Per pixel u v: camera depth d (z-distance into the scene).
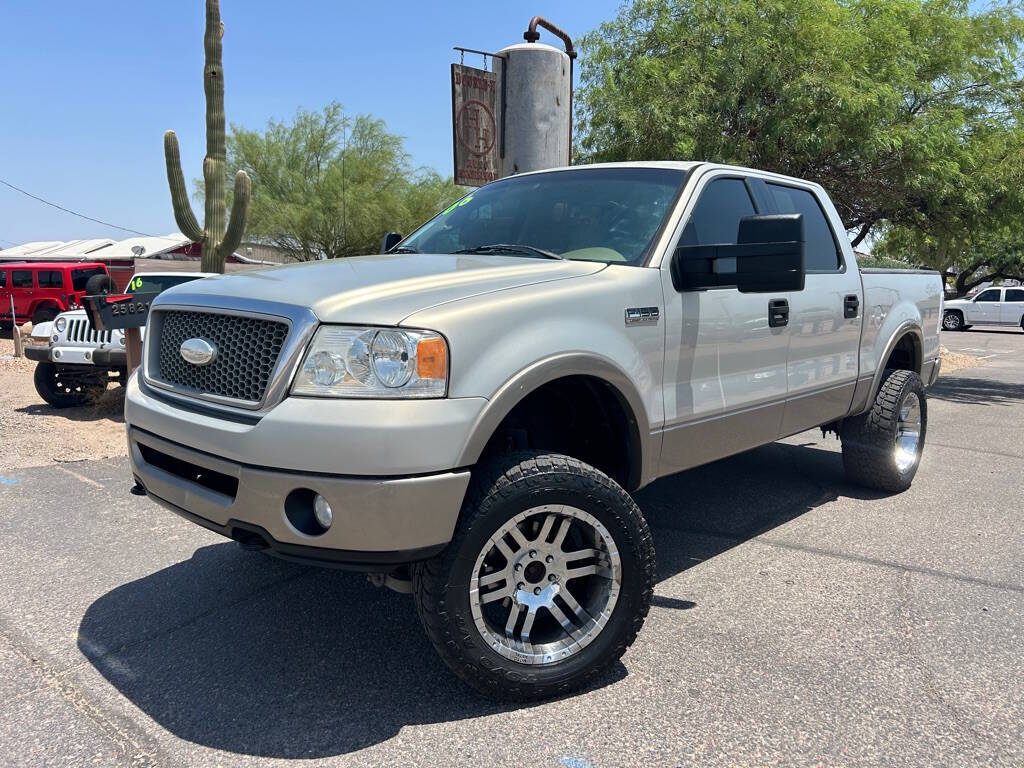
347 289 2.69
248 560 4.18
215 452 2.64
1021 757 2.49
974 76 11.58
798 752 2.51
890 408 5.27
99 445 6.97
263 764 2.44
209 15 12.19
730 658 3.13
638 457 3.24
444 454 2.49
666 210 3.56
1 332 21.58
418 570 2.65
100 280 9.72
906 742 2.57
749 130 11.06
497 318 2.70
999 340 26.17
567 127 8.62
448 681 2.95
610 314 3.06
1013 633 3.37
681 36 10.94
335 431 2.42
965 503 5.39
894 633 3.36
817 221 4.74
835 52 10.23
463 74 7.93
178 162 12.16
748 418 3.87
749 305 3.79
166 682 2.93
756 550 4.41
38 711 2.73
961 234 12.39
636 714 2.72
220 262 12.66
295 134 31.97
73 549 4.32
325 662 3.09
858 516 5.06
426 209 32.47
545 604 2.79
